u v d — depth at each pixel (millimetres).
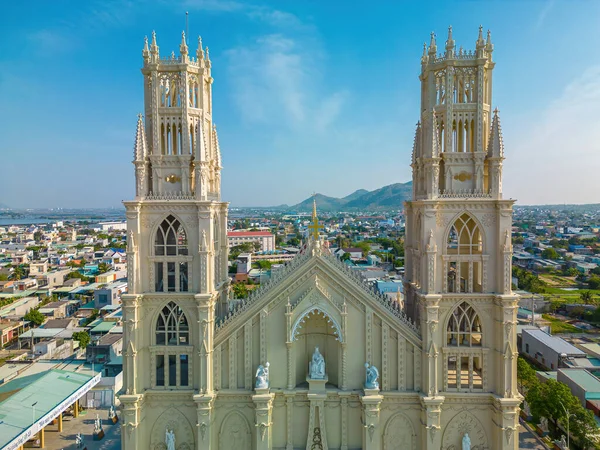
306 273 44531
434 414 42938
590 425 61312
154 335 45250
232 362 44969
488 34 44062
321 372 44250
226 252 53500
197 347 44875
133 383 43875
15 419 60094
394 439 44688
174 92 45500
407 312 51438
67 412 76375
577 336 121625
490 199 42875
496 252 43594
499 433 42625
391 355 44906
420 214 46219
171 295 44500
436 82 45188
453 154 43781
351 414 44812
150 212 44781
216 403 45156
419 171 47844
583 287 190750
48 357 104062
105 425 71375
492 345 43938
